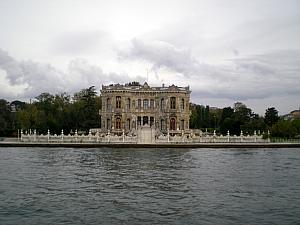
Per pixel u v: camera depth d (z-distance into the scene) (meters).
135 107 145.25
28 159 72.94
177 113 143.25
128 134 126.75
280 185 45.75
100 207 34.94
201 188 43.59
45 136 114.50
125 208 34.66
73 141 112.00
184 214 32.88
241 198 38.72
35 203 36.34
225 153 88.06
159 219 31.52
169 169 59.09
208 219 31.58
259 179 49.94
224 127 151.25
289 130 136.50
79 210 33.97
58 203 36.34
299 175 53.53
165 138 110.94
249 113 168.25
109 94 144.38
